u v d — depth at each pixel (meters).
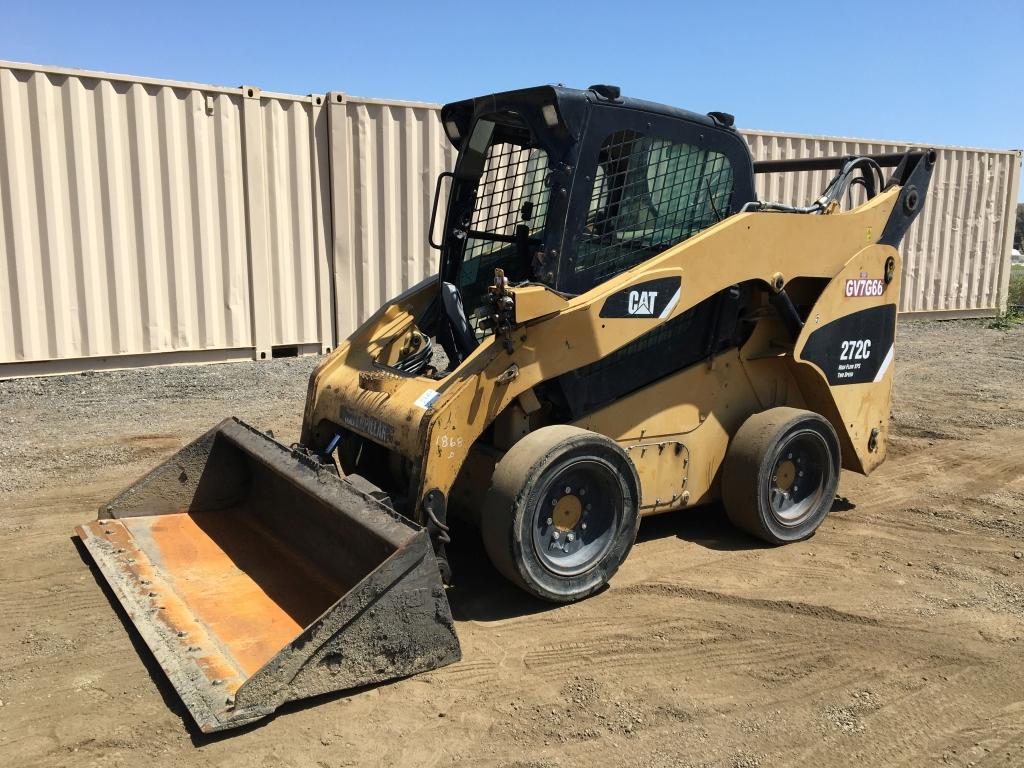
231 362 8.80
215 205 8.49
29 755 2.64
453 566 4.14
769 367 4.72
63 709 2.89
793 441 4.46
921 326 13.27
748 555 4.39
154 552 3.92
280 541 4.09
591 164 3.75
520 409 3.82
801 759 2.71
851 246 4.71
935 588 4.00
